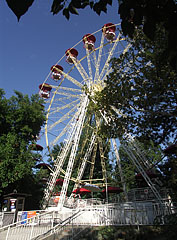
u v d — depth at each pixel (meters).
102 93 13.48
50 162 37.88
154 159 23.88
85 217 12.24
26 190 20.23
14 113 19.36
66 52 29.78
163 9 2.62
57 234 9.90
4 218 12.20
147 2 2.66
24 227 9.86
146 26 2.71
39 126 22.00
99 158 38.12
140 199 17.31
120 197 20.06
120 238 8.58
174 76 10.20
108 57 26.88
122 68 12.70
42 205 21.48
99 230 10.23
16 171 16.69
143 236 8.06
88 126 27.86
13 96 20.14
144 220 10.62
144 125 12.37
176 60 2.63
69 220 11.13
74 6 3.10
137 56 11.99
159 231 8.26
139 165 19.23
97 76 27.58
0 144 17.39
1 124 19.25
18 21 2.01
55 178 23.88
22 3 1.96
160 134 12.81
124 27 2.96
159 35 9.65
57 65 31.41
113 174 29.95
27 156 17.53
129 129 13.21
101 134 14.61
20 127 19.45
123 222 11.05
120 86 12.54
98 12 3.18
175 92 11.12
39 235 9.30
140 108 12.40
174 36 2.55
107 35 28.41
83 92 27.20
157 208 11.62
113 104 13.00
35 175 22.14
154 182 19.61
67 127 28.23
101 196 33.72
